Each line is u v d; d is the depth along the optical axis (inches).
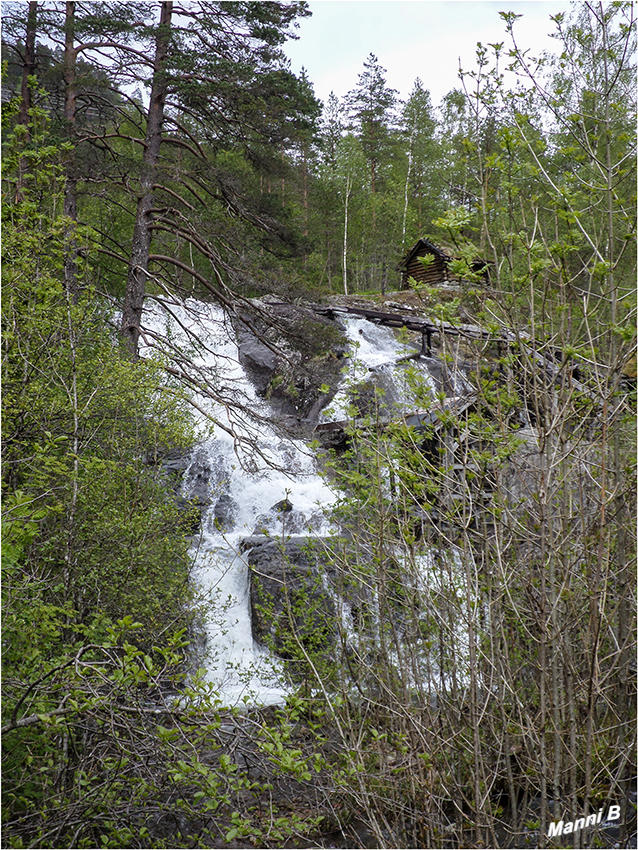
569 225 175.5
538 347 185.5
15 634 205.0
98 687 178.9
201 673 172.4
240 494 623.5
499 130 178.5
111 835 196.1
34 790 213.5
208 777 164.4
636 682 209.3
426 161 1647.4
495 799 243.4
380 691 232.5
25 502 195.8
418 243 1087.6
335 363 789.9
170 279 663.1
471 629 180.1
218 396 566.6
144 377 359.9
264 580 465.7
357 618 237.3
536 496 189.9
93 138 604.1
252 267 589.0
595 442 190.1
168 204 636.1
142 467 347.6
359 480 218.8
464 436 184.5
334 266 1689.2
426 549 208.2
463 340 187.2
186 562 360.2
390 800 206.4
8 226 268.5
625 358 169.0
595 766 219.1
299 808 242.2
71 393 293.7
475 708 181.3
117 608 288.0
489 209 182.7
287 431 590.6
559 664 194.5
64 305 309.0
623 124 183.0
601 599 179.9
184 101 615.5
